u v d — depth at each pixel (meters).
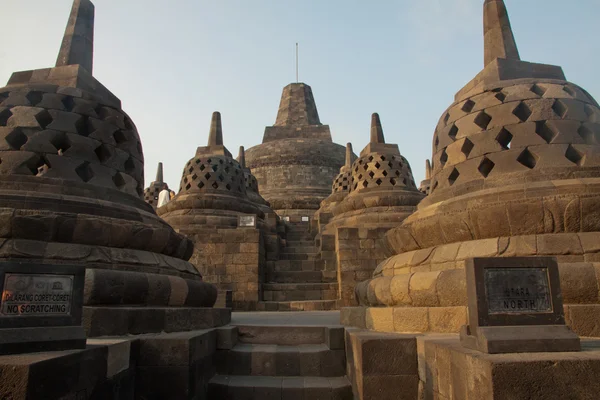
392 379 5.33
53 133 7.32
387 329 6.48
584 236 5.78
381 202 19.58
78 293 4.46
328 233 19.36
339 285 15.84
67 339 4.21
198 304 7.87
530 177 6.66
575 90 7.47
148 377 5.43
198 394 5.90
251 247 16.16
